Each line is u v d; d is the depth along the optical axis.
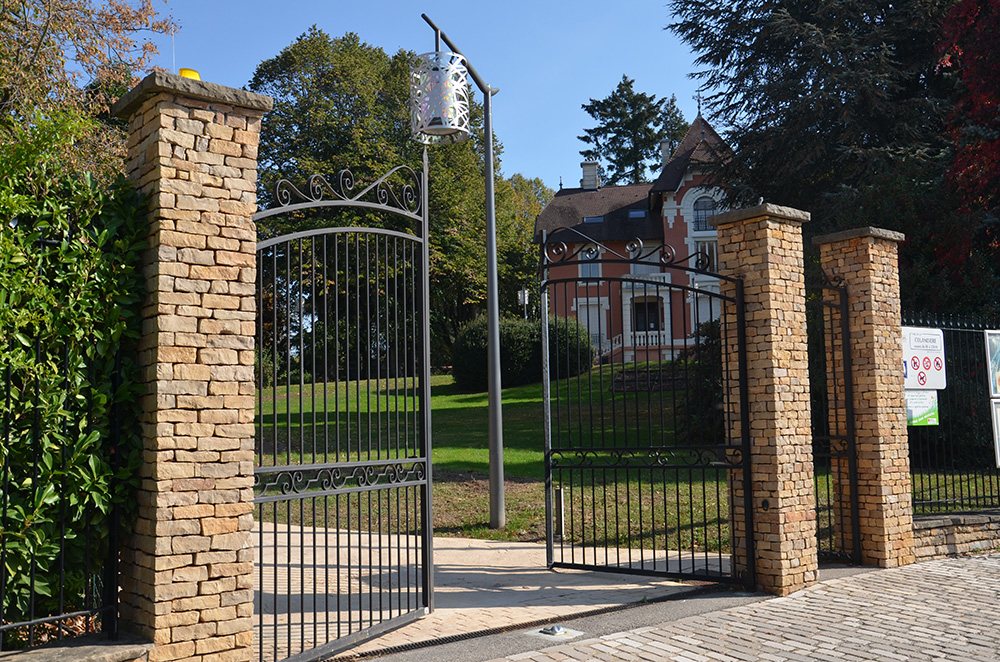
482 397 25.09
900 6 19.14
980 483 12.20
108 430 4.22
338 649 5.19
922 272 14.70
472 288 34.38
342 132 29.03
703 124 39.50
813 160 18.73
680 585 7.45
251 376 4.58
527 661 5.02
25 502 3.89
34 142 4.00
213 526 4.32
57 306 4.00
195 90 4.41
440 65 8.21
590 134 59.41
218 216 4.52
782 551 7.03
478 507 11.41
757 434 7.27
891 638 5.59
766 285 7.30
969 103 15.61
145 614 4.14
